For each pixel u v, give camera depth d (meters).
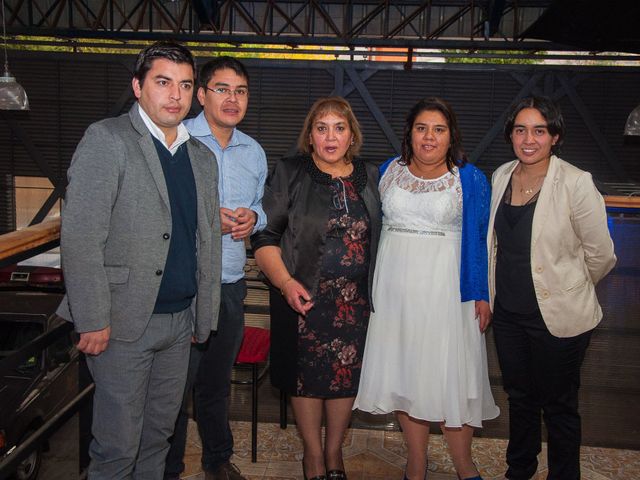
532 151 2.28
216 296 2.11
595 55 12.83
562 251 2.31
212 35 11.70
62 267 1.73
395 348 2.48
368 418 3.32
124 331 1.84
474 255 2.41
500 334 2.53
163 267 1.86
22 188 15.01
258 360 2.84
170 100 1.79
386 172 2.53
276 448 3.07
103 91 14.24
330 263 2.42
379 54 12.20
